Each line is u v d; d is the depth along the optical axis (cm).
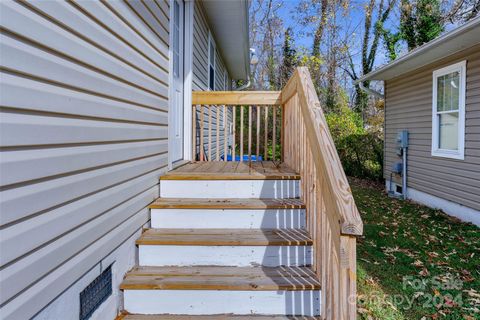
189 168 325
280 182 268
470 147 486
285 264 212
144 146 230
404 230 443
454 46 481
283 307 184
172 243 212
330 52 1572
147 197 238
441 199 566
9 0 103
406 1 1046
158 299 185
